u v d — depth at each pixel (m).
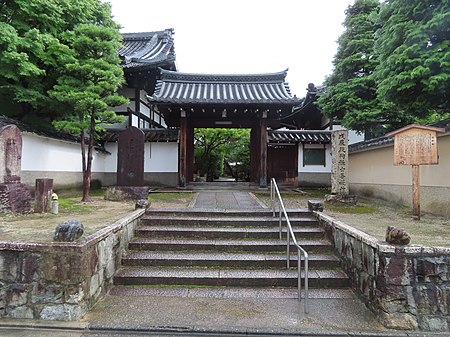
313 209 6.97
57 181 11.35
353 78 12.26
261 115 13.45
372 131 12.61
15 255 3.81
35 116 11.37
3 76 9.48
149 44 20.30
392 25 7.33
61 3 9.82
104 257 4.51
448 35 6.68
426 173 7.83
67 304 3.71
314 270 5.16
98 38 8.95
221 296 4.49
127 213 6.86
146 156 14.72
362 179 12.03
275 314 3.96
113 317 3.82
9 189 6.52
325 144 15.51
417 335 3.49
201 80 15.12
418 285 3.67
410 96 7.48
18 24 9.16
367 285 4.16
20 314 3.73
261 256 5.43
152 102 12.23
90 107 8.92
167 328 3.59
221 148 23.67
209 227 6.49
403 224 6.07
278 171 16.78
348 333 3.53
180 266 5.29
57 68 9.88
